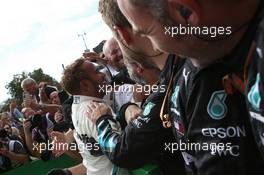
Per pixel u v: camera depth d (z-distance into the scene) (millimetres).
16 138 4941
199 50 725
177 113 923
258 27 638
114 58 2703
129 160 1364
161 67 1225
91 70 2182
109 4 1146
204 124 806
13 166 4551
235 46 710
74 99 2158
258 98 642
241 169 773
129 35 1181
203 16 665
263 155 697
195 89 819
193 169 937
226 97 764
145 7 698
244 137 761
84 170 2449
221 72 764
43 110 5465
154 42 750
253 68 652
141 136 1285
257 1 668
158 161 1317
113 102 2199
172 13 683
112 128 1575
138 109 1773
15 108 7598
